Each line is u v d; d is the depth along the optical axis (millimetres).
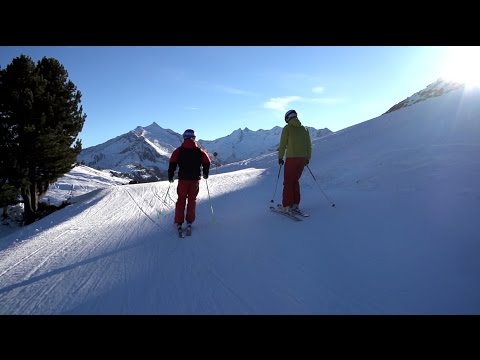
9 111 22562
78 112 26844
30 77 23141
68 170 26016
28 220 23922
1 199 21844
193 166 6438
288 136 6746
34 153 22844
